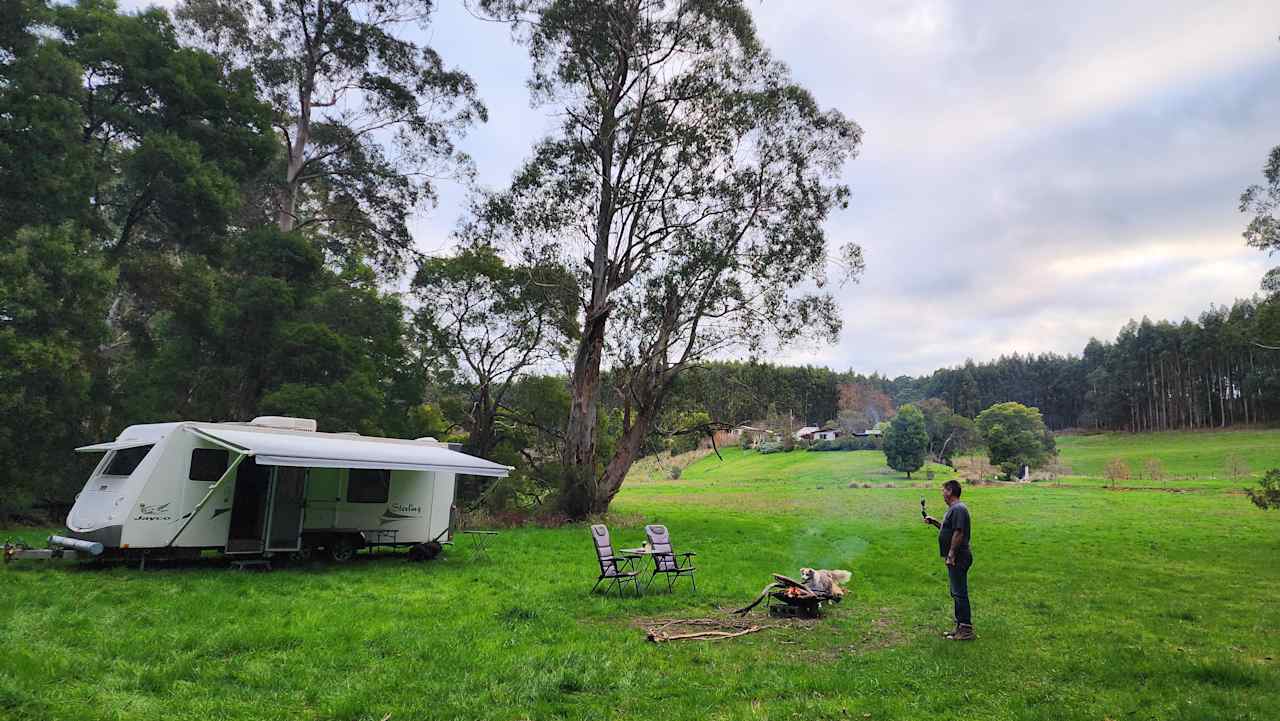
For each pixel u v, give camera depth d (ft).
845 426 374.63
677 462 343.26
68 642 25.27
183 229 90.48
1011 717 19.39
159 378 84.43
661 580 45.70
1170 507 132.57
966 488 201.57
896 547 71.56
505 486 112.27
